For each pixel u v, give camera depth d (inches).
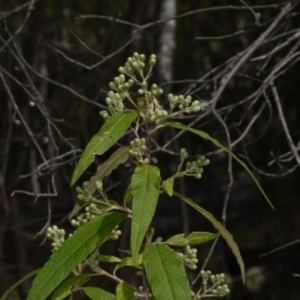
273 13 360.5
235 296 424.8
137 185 113.2
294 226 408.2
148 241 127.0
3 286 377.1
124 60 339.3
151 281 110.8
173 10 352.5
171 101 123.9
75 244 118.9
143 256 114.2
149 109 122.8
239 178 441.1
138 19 334.0
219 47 429.7
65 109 352.8
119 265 129.4
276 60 334.6
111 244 324.5
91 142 116.7
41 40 339.9
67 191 364.8
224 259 399.9
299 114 364.2
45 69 366.9
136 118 125.3
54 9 434.3
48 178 249.3
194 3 393.4
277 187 386.0
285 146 365.1
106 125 118.7
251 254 437.7
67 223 371.2
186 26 444.8
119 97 124.6
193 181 403.9
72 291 134.6
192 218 404.8
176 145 314.2
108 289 335.9
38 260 391.2
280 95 363.9
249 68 357.7
